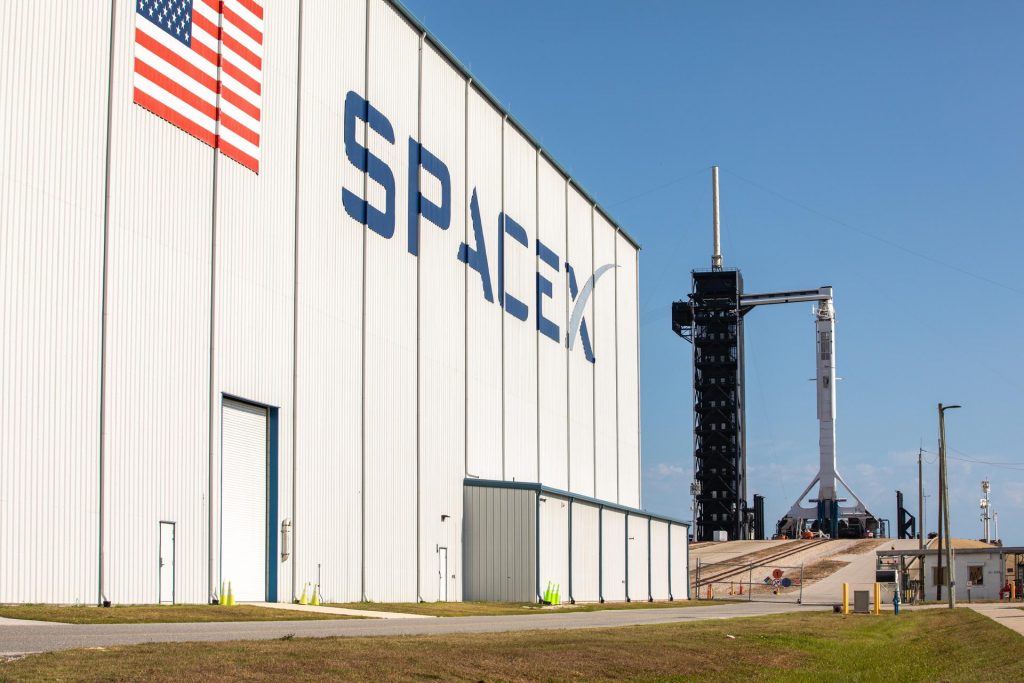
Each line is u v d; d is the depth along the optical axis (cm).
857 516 16388
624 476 8375
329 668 1720
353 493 4528
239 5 4000
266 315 4041
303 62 4372
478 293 5919
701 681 2230
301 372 4225
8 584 2869
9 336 2941
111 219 3319
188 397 3591
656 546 7800
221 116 3847
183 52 3691
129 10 3447
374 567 4634
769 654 2802
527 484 5472
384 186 4959
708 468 14412
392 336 4947
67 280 3144
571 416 7312
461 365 5647
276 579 3988
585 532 6322
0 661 1538
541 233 6950
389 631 2708
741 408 14500
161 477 3434
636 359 8919
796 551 13238
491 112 6241
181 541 3497
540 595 5450
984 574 8838
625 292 8719
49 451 3031
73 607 2933
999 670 2505
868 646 3416
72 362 3134
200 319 3684
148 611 2967
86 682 1423
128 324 3353
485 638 2466
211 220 3778
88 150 3253
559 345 7169
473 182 5938
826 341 16525
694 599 8294
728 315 14388
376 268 4847
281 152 4206
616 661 2253
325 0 4562
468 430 5672
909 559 11644
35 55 3089
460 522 5497
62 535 3044
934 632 4138
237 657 1727
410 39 5291
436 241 5444
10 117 2995
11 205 2980
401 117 5159
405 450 4988
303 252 4291
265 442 4041
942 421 6788
